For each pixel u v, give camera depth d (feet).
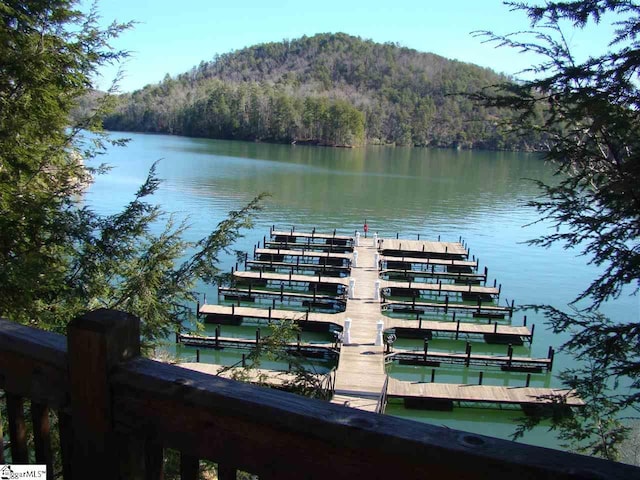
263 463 4.63
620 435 18.24
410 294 84.53
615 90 11.93
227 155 262.06
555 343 67.10
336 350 57.06
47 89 19.81
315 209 140.46
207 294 79.71
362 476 4.29
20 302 17.56
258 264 91.86
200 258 21.31
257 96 374.43
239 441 4.69
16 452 6.20
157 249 20.85
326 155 290.35
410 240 108.78
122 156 236.02
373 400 45.01
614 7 12.24
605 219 13.34
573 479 3.73
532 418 17.75
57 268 19.61
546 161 14.98
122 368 5.05
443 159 289.94
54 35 20.29
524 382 57.06
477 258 103.14
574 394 16.89
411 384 50.03
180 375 4.94
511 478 3.87
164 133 412.16
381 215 136.98
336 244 106.63
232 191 155.22
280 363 55.67
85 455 5.37
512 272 95.40
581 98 12.22
